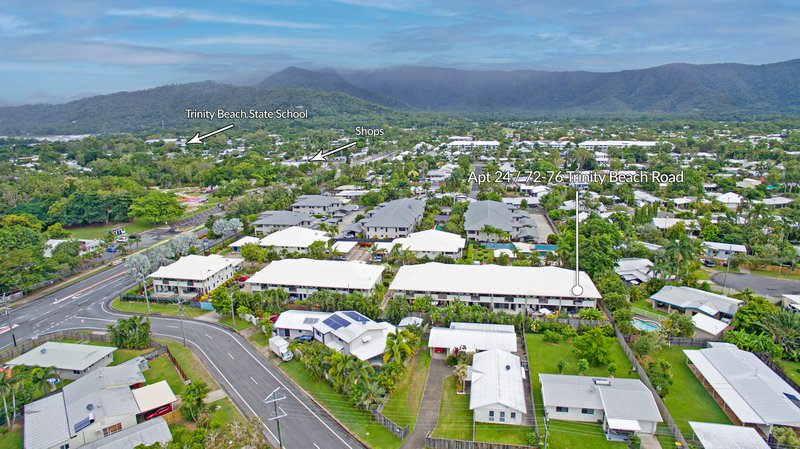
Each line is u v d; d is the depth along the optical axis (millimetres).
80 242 153875
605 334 89875
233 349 89688
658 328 91562
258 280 112875
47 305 114688
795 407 62875
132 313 108438
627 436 61312
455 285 104500
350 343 80125
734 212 167375
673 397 70938
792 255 124438
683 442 59500
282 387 76500
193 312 108000
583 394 67000
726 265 131250
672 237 147500
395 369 73562
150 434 61156
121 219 196875
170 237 176500
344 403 71625
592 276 113625
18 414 70062
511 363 75312
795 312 94188
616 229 144375
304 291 110875
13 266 118375
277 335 93312
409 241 140250
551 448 59938
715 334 87375
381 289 111625
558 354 84625
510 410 65188
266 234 170000
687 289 103812
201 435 59062
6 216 171625
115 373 74750
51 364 81312
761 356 80438
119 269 141125
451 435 63719
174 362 84125
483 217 159375
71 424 63781
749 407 64125
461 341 83812
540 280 104312
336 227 162875
